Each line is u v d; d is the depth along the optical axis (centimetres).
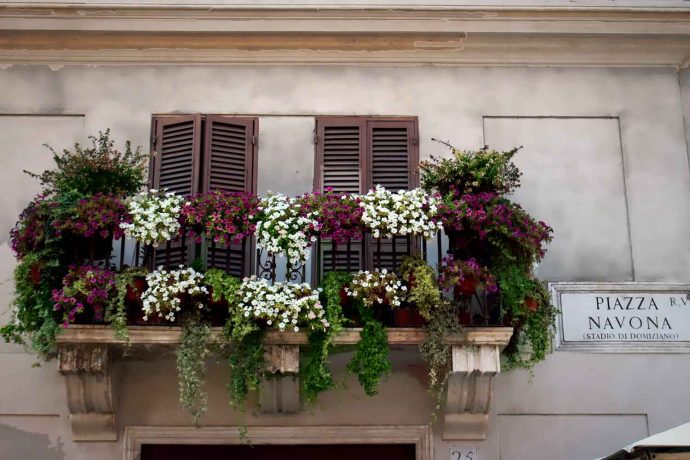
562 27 1003
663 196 972
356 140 980
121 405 888
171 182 957
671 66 1014
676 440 717
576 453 895
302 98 992
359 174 969
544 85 1004
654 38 1012
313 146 979
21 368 897
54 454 877
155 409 889
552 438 898
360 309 850
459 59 1009
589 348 919
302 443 892
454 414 884
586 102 999
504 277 866
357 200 875
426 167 923
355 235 865
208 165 959
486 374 852
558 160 981
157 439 884
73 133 975
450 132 988
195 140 963
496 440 895
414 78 1003
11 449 879
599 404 905
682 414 904
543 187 973
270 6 993
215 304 848
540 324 884
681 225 962
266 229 859
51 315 831
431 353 838
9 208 948
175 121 975
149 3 993
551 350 916
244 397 836
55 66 995
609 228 960
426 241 912
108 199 855
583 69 1011
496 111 995
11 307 916
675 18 1006
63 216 848
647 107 999
